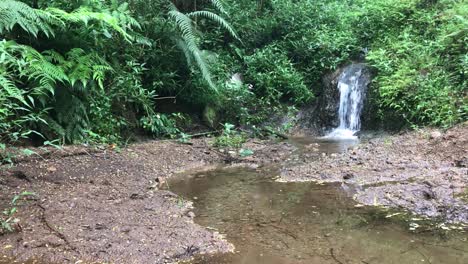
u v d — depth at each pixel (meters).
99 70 5.33
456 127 5.74
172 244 2.81
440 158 4.85
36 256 2.62
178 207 3.60
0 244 2.75
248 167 5.21
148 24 6.91
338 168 4.75
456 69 6.78
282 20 9.38
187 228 3.10
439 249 2.74
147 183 4.34
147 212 3.41
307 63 9.14
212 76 7.57
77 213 3.26
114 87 6.03
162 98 7.21
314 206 3.65
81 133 5.38
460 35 7.02
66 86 5.31
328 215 3.42
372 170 4.57
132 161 5.00
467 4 7.61
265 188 4.25
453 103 6.17
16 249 2.69
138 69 6.48
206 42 8.54
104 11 5.78
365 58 8.31
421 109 6.45
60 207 3.34
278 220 3.34
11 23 4.54
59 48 5.54
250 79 8.59
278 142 6.91
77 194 3.69
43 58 4.81
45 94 4.77
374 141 6.21
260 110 8.34
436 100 6.36
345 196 3.88
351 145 6.54
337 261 2.59
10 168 4.03
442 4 8.10
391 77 7.27
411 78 6.94
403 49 7.66
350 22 9.35
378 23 8.77
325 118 8.21
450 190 3.74
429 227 3.11
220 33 8.80
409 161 4.80
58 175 4.12
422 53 7.37
